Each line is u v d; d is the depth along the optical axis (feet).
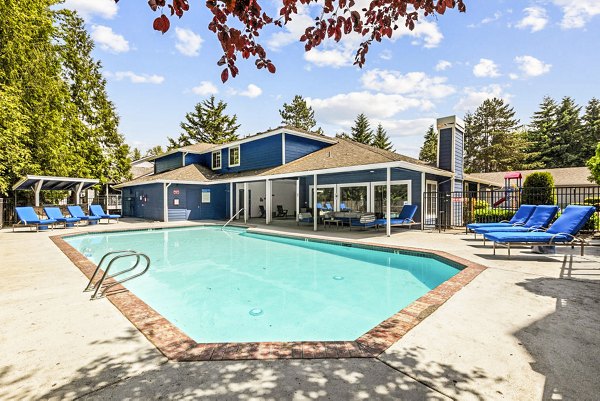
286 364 8.20
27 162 55.36
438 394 6.89
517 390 7.02
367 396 6.84
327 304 17.78
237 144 70.69
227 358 8.49
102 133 92.63
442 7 8.14
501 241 22.53
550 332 10.02
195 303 18.03
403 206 45.39
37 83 58.65
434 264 24.99
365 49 9.37
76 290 15.17
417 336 9.79
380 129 185.47
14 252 26.18
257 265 27.55
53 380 7.54
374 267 26.61
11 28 50.19
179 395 6.92
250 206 72.90
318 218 58.49
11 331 10.38
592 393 6.87
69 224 51.21
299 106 181.98
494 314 11.58
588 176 89.40
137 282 22.43
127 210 86.58
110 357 8.63
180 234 48.57
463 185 54.39
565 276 17.07
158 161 94.68
